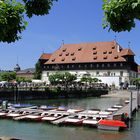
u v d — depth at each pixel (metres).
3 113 39.41
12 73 131.88
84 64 128.75
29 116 37.25
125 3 6.84
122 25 7.31
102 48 130.50
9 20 8.54
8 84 77.81
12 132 30.84
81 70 128.62
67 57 132.75
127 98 89.19
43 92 81.19
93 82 113.44
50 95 83.69
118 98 90.81
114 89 110.62
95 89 101.50
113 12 7.04
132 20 7.20
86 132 30.77
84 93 96.62
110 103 72.31
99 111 41.16
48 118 36.16
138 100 53.56
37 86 85.00
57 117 36.91
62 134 30.02
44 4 8.95
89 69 127.50
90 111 40.69
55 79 102.19
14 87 73.69
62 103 71.94
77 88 95.25
